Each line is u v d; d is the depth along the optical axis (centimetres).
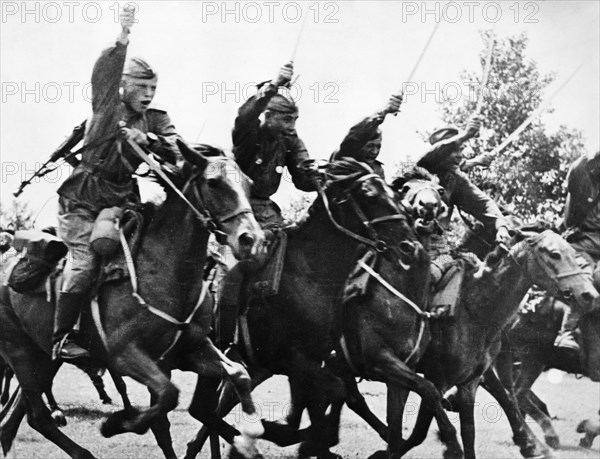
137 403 1636
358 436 1452
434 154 1255
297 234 1171
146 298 1059
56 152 1148
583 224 1430
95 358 1091
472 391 1227
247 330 1164
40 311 1127
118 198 1099
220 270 1148
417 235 1155
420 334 1161
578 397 1830
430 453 1364
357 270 1181
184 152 1046
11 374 1453
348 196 1145
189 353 1085
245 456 1052
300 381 1155
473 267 1231
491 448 1388
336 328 1174
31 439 1382
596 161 1430
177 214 1065
